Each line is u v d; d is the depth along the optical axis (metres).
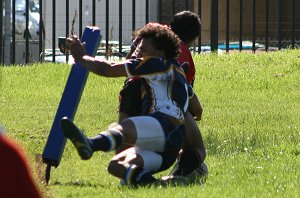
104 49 42.84
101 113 28.88
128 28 71.44
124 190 14.34
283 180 15.91
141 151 14.87
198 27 17.78
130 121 14.51
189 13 17.83
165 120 14.85
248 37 71.06
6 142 4.98
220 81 35.84
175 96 15.23
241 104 31.70
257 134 23.62
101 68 15.05
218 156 19.97
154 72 15.09
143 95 15.23
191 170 16.08
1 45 39.25
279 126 25.72
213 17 40.94
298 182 15.59
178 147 15.09
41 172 17.16
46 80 36.19
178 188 14.40
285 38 67.75
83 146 13.48
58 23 71.88
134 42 16.94
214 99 32.91
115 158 14.95
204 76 36.59
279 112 29.36
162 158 15.04
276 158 19.27
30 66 38.38
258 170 17.52
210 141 22.33
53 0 38.62
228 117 27.78
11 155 4.95
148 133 14.55
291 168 17.77
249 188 14.73
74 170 18.05
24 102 31.86
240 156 19.73
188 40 17.70
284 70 37.59
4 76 36.41
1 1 38.44
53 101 32.34
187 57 17.03
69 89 16.44
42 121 26.75
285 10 68.50
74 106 16.39
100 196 13.91
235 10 72.06
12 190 4.91
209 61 38.97
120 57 37.84
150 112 14.99
